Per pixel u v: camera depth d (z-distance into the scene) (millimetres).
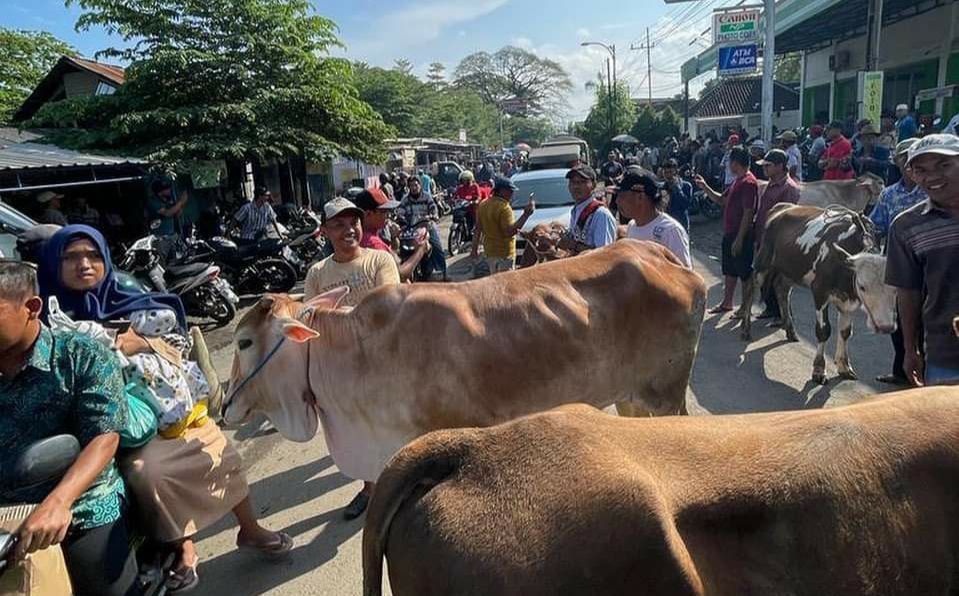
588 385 3312
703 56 27891
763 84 15156
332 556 3590
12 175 9914
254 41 13836
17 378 2232
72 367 2305
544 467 1539
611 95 47406
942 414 1660
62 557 2209
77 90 18453
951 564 1563
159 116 12375
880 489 1529
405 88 41500
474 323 3059
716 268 10391
